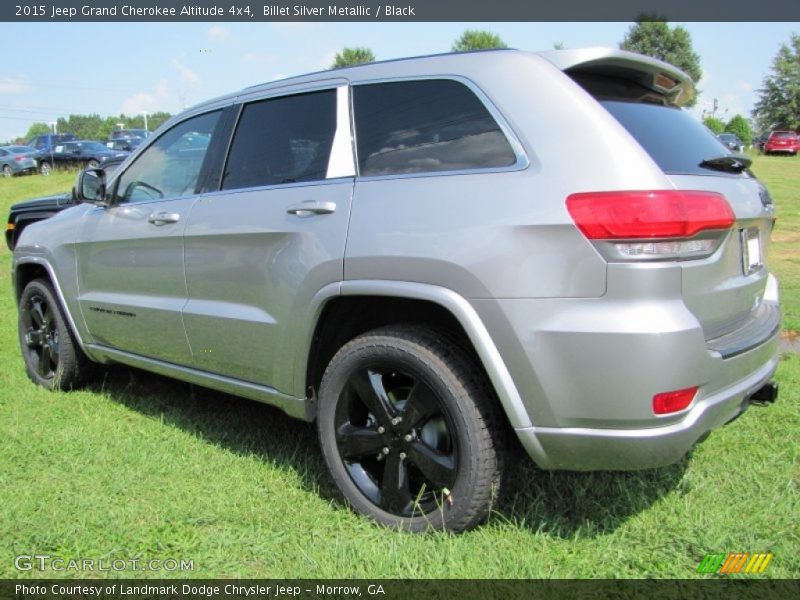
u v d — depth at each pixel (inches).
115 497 116.6
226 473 125.6
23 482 122.1
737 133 1902.1
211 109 140.5
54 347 176.4
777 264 327.0
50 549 101.7
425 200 100.3
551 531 102.7
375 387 107.1
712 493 113.2
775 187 685.9
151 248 142.2
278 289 116.3
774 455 126.0
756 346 101.6
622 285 86.4
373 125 112.0
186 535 105.3
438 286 97.2
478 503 98.1
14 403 165.2
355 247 105.0
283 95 126.6
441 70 107.7
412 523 103.8
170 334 139.9
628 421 88.0
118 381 184.7
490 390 99.0
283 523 108.4
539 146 94.5
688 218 87.7
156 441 140.6
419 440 103.6
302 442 140.3
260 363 122.5
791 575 92.8
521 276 90.9
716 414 94.4
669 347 85.8
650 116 106.4
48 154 1085.8
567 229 88.4
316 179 115.7
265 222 118.3
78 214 166.9
